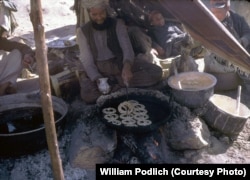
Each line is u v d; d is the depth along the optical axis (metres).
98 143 2.94
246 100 4.04
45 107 2.08
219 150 3.28
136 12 4.35
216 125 3.37
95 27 3.53
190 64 4.09
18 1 7.54
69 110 3.57
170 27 4.38
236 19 4.05
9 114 3.44
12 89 3.87
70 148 3.08
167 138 3.21
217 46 2.67
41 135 2.97
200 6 2.58
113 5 4.12
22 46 3.99
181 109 3.30
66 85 3.76
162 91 3.71
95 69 3.53
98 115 3.09
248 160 3.18
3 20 4.39
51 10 7.41
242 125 3.35
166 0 2.68
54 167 2.22
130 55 3.52
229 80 4.10
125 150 3.02
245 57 2.60
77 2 4.38
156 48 4.30
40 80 2.03
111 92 3.48
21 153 3.01
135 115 3.09
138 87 3.62
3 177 2.91
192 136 3.10
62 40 4.86
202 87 3.32
